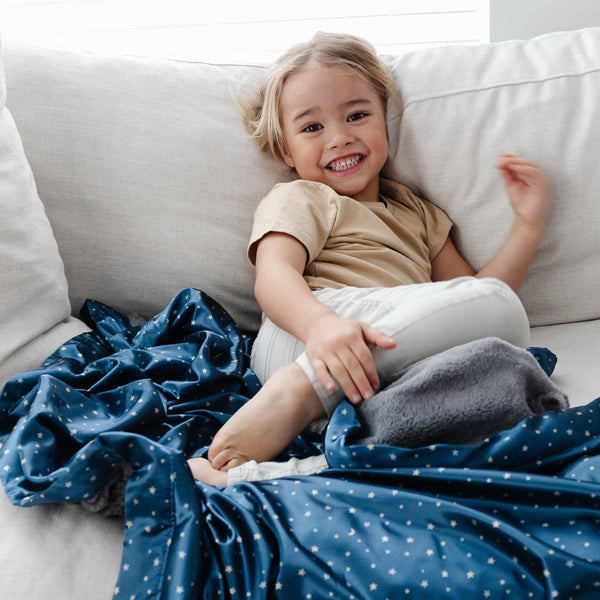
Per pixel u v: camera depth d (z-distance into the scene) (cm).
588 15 150
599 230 116
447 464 75
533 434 74
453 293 90
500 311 90
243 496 76
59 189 114
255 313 120
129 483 73
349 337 87
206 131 119
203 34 165
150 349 103
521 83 118
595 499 68
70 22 165
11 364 99
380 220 119
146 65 121
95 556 73
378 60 122
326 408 87
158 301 118
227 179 119
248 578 68
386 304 96
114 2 163
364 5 163
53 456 82
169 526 71
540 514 69
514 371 80
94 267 116
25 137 114
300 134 120
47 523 76
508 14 150
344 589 66
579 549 66
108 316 113
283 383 87
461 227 121
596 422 76
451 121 119
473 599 64
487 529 68
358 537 69
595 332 115
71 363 100
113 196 115
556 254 117
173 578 67
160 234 116
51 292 105
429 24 163
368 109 120
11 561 72
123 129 116
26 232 102
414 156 121
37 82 115
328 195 117
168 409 93
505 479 71
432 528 69
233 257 118
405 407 79
